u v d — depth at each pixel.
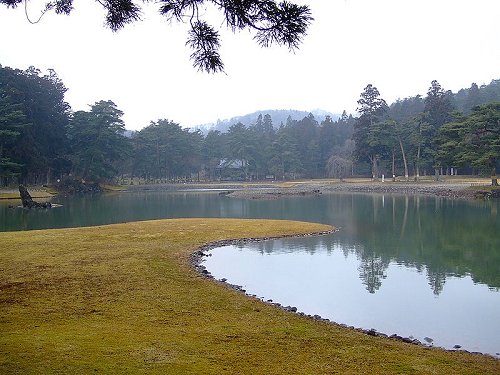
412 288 13.45
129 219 34.31
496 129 52.16
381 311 11.25
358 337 8.82
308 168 104.88
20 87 69.19
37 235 21.30
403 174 90.50
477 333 9.76
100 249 17.84
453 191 52.50
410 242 21.84
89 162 77.25
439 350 8.35
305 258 17.86
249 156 101.25
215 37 5.92
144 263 15.32
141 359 6.82
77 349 7.11
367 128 77.25
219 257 17.89
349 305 11.74
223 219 29.16
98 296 11.11
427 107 78.12
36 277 13.00
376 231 25.52
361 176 95.50
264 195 59.06
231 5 5.27
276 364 6.96
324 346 8.06
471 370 7.16
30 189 65.50
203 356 7.13
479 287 13.54
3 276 13.10
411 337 9.52
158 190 79.19
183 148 98.38
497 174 75.94
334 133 109.88
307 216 34.34
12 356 6.67
